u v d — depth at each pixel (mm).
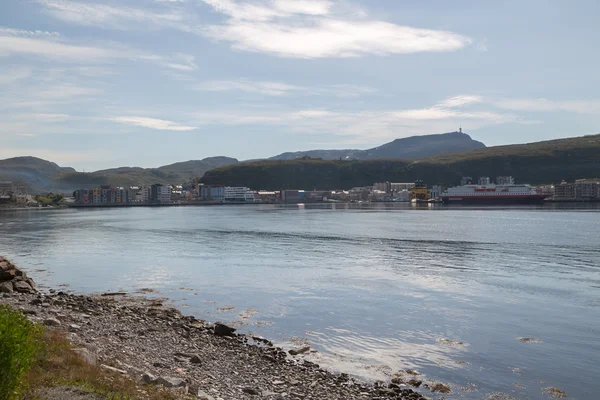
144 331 34906
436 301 50969
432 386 28656
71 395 17266
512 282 61219
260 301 51062
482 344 36719
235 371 28172
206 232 141375
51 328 29219
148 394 19797
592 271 69062
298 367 30422
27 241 115812
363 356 33969
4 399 15125
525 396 27500
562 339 37844
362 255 88250
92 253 92125
